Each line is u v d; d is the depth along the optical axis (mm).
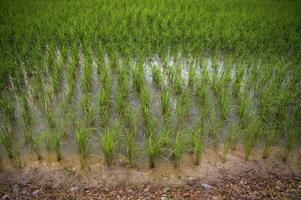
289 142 4699
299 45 8508
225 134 5203
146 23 9312
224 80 6363
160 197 3973
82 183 4176
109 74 6566
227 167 4531
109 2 11352
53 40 8016
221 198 3992
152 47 7855
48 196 3941
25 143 4797
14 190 4016
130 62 7117
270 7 11977
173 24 9242
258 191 4129
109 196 3975
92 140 4938
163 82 6277
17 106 5734
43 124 5262
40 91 6164
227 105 5527
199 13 10398
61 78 6703
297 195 4062
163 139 4594
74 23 8836
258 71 6883
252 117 5207
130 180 4242
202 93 5898
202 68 7098
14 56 7297
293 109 5906
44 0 11336
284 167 4602
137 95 6203
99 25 8828
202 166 4523
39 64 6945
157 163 4531
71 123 5230
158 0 11711
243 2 12398
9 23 8898
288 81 6664
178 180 4273
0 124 5227
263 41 8805
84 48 7695
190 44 8172
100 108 5438
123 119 5418
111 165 4453
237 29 9336
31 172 4316
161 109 5699
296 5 12633
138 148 4582
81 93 6215
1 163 4355
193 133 4953
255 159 4719
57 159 4527
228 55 8023
